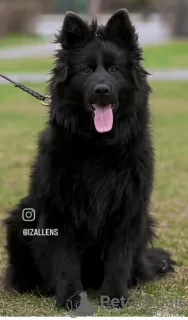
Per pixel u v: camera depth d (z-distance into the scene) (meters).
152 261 7.10
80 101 6.16
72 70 6.25
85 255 6.39
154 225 6.95
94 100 5.97
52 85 6.34
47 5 68.62
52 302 6.18
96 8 64.19
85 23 6.32
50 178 6.09
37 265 6.58
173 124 20.08
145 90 6.39
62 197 6.06
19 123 20.00
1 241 8.07
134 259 6.57
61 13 69.31
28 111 22.86
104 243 6.26
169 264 7.19
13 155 14.73
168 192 11.49
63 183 6.06
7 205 10.34
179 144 16.42
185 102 25.20
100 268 6.48
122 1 74.12
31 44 54.03
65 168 6.06
